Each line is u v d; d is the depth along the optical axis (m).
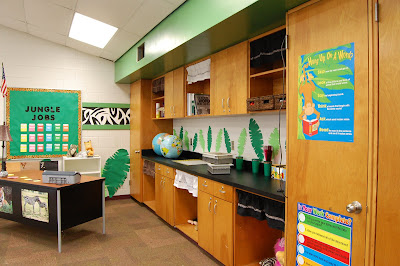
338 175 1.62
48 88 4.87
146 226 3.91
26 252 3.09
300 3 1.86
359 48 1.52
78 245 3.28
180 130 4.87
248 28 2.39
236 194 2.54
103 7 3.20
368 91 1.48
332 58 1.65
